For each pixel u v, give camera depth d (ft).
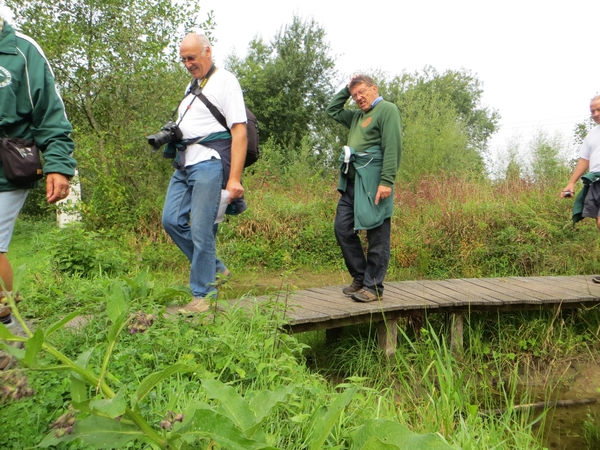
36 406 6.79
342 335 15.84
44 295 13.42
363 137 14.49
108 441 4.29
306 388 8.14
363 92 14.52
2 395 3.86
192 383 8.00
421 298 15.85
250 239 29.01
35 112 9.38
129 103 31.73
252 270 26.89
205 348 9.19
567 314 17.69
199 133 11.97
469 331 16.17
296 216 30.25
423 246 26.76
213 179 11.87
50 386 7.38
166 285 17.52
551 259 24.88
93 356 8.50
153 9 31.58
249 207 30.63
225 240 28.96
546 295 17.03
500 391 13.85
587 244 25.41
